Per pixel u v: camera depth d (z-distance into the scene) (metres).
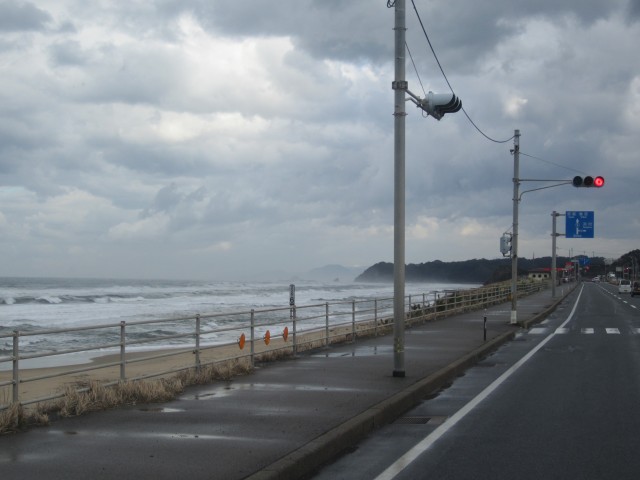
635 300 63.62
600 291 95.69
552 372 15.11
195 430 8.19
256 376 13.01
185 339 31.42
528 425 9.30
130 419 8.86
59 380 17.64
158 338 12.02
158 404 9.98
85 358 23.62
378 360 15.70
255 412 9.33
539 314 35.62
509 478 6.73
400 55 12.73
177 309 52.66
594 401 11.27
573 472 6.93
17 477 6.17
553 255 60.59
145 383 10.69
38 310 50.25
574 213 53.03
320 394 10.84
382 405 9.80
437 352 17.56
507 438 8.48
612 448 7.95
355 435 8.42
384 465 7.23
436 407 10.75
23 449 7.23
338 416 9.02
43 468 6.48
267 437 7.80
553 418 9.80
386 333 23.44
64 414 9.04
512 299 28.83
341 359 15.91
